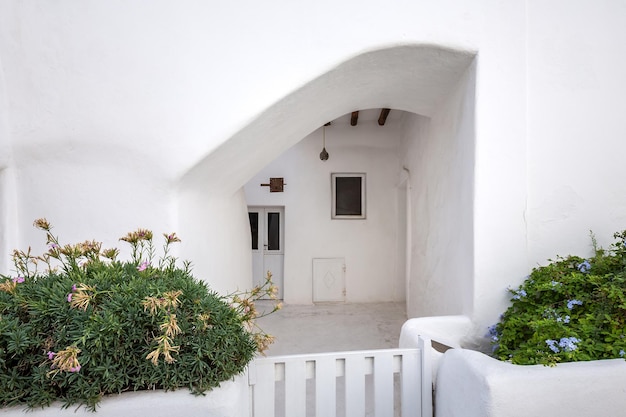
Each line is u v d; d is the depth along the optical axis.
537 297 2.25
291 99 2.49
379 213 6.41
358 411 1.84
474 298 2.48
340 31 2.42
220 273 3.10
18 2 2.28
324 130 6.39
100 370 1.18
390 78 2.96
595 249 2.50
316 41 2.41
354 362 1.85
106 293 1.30
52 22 2.29
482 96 2.51
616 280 1.97
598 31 2.57
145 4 2.31
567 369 1.60
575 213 2.56
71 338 1.17
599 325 1.86
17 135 2.31
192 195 2.55
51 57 2.29
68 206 2.34
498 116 2.51
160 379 1.27
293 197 6.38
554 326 1.90
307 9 2.40
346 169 6.39
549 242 2.55
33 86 2.30
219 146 2.37
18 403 1.20
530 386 1.56
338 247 6.39
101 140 2.32
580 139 2.57
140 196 2.35
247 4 2.37
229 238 3.44
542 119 2.55
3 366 1.19
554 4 2.55
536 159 2.55
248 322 1.54
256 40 2.38
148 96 2.33
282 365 1.78
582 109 2.57
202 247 2.71
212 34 2.35
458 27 2.48
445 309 3.11
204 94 2.35
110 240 2.34
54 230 2.34
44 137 2.31
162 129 2.34
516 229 2.51
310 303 6.33
